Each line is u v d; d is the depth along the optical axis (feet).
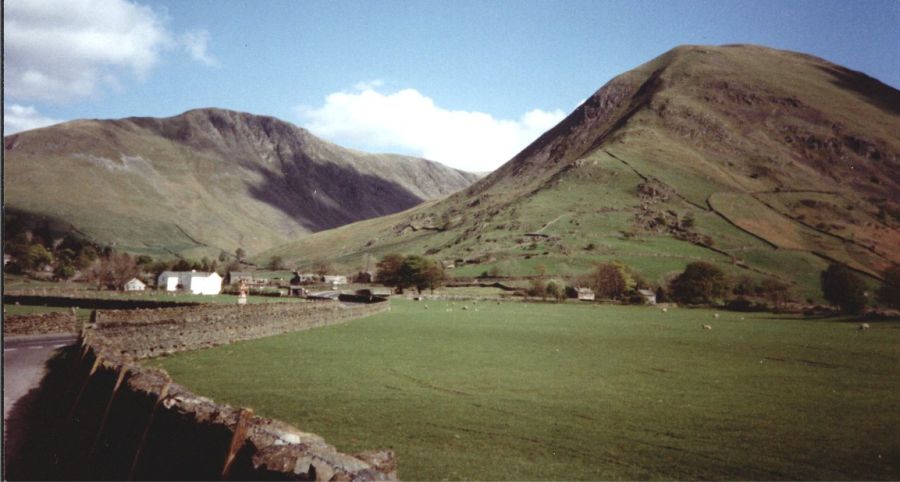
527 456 55.83
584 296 497.46
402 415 71.26
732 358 137.80
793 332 223.51
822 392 92.48
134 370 46.47
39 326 148.87
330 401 78.18
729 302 431.02
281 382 91.25
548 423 68.85
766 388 95.66
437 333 191.31
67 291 358.23
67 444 49.37
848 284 382.01
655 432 65.46
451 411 74.08
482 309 356.79
